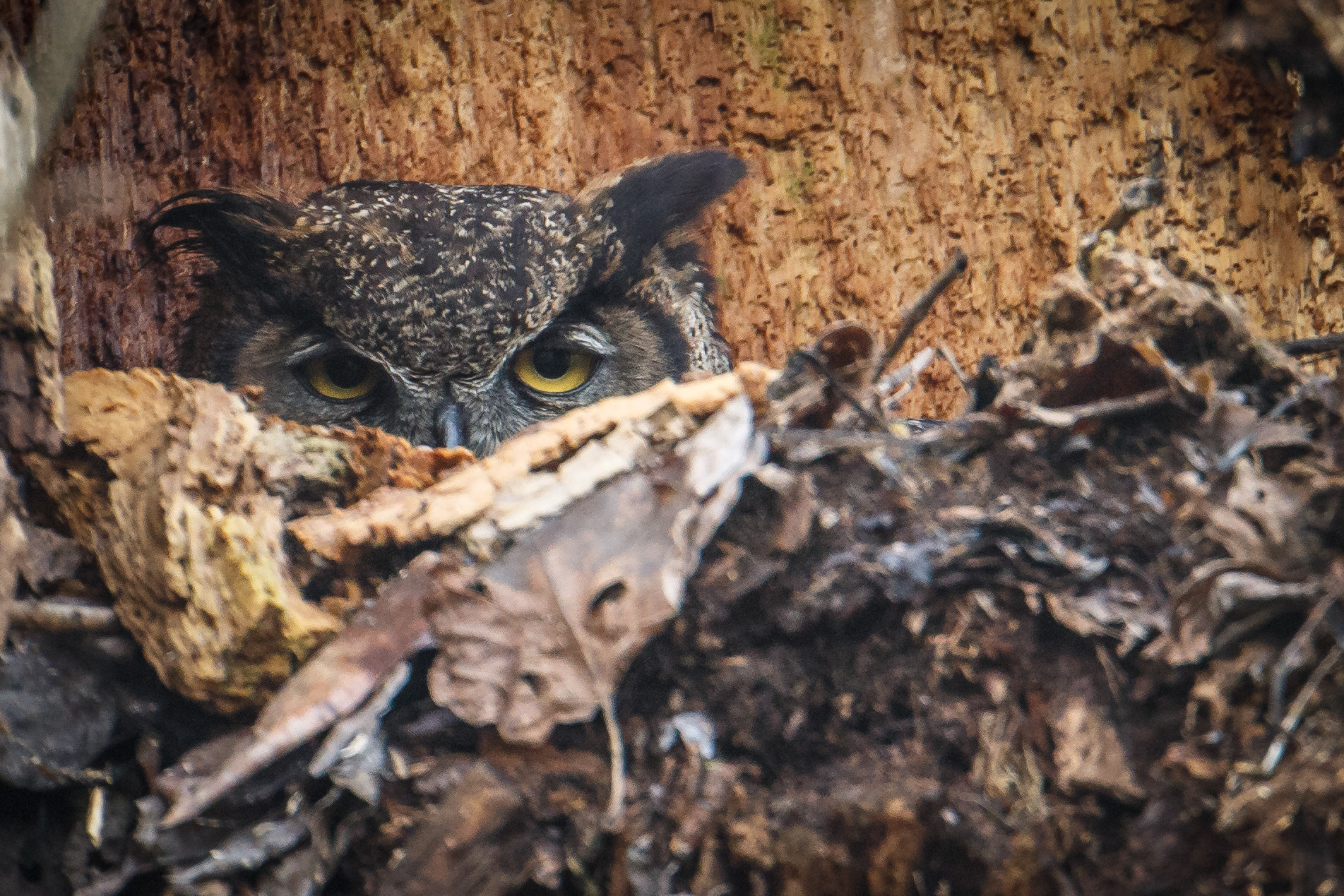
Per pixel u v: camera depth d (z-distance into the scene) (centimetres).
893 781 512
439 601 513
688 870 512
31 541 513
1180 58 534
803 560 513
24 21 524
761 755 513
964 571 513
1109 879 511
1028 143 536
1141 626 512
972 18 536
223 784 512
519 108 537
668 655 513
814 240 537
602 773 512
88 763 512
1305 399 514
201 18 535
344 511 514
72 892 512
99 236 534
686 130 537
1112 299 516
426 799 512
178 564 512
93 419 514
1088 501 514
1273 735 504
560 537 513
